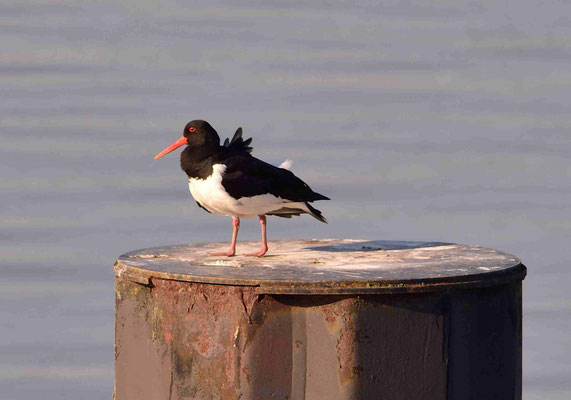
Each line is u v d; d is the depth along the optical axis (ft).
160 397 43.62
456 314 42.16
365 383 41.14
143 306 44.19
